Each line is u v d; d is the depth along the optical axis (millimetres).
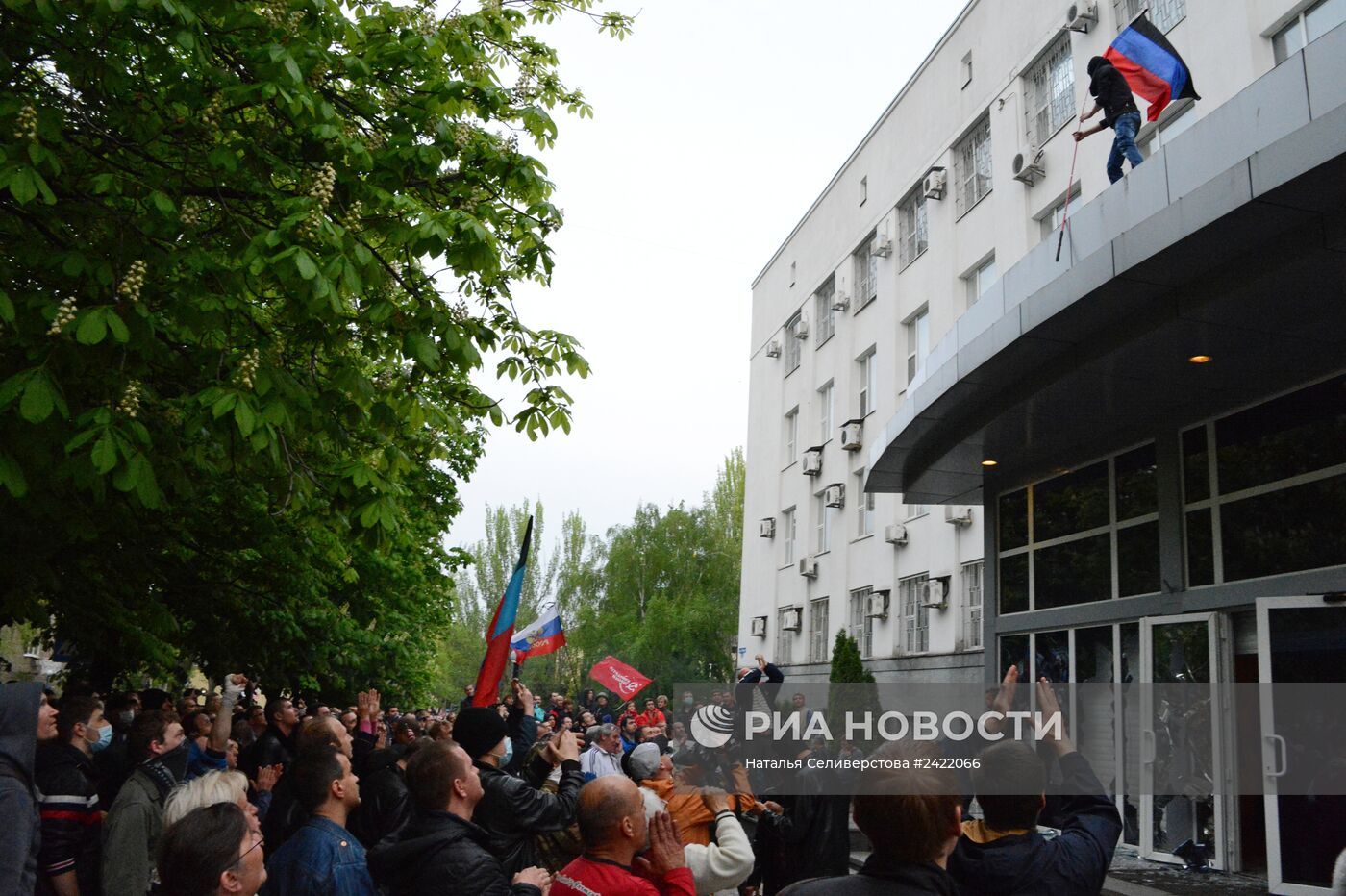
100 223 6930
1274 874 10391
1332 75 7438
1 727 3904
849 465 28031
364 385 7137
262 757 8469
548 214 8297
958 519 21812
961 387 12797
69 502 7707
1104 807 3740
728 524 59031
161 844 3082
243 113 7527
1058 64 19859
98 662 14609
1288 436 11344
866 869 3131
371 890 3977
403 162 7570
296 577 14461
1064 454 15008
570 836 5359
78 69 6812
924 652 23344
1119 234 9523
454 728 5359
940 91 24266
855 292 28766
